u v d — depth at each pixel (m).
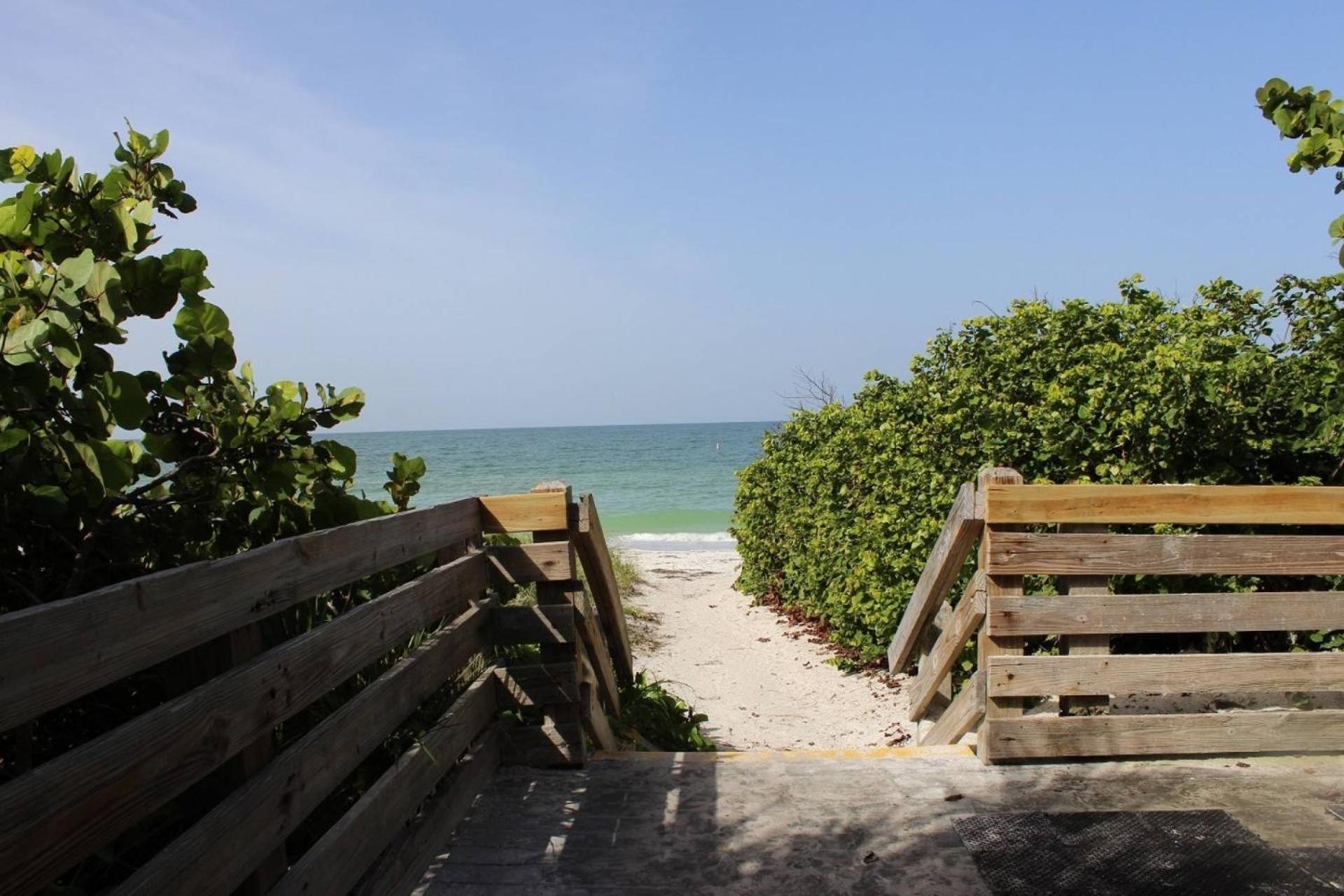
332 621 2.46
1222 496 3.69
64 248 2.55
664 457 63.44
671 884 2.92
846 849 3.13
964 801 3.47
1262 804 3.36
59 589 2.46
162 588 1.73
